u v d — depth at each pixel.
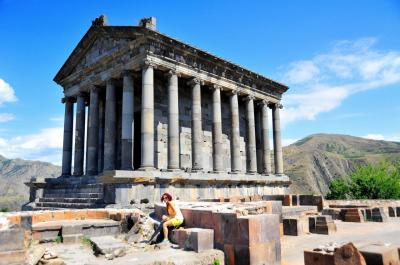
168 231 11.72
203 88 33.88
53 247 11.59
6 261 8.47
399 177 45.94
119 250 10.04
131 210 15.13
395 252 7.32
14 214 12.71
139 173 22.17
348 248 7.22
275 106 39.81
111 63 29.28
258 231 9.20
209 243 9.90
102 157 33.59
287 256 11.40
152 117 25.25
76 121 33.00
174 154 26.36
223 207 12.38
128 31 26.94
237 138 33.00
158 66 26.61
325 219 16.47
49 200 28.23
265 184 34.91
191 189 26.47
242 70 33.75
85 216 14.93
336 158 154.00
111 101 28.97
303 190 112.00
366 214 21.92
